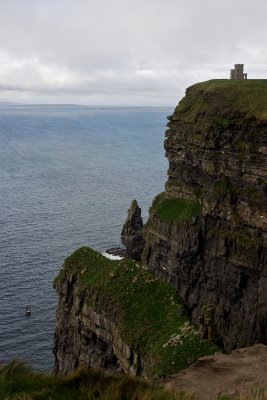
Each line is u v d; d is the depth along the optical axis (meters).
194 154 90.88
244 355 36.62
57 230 146.75
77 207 176.88
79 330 64.38
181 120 96.88
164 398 24.48
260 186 76.88
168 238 91.38
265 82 88.62
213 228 83.31
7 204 178.88
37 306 99.81
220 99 88.69
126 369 54.12
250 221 77.56
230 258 79.25
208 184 87.25
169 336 51.44
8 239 136.50
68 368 66.81
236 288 78.88
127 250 116.12
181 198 95.50
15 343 88.06
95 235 143.12
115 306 59.03
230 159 81.88
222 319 80.88
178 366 46.12
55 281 70.94
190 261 86.50
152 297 58.28
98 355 61.16
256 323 74.94
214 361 35.66
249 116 80.50
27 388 24.78
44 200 187.25
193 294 87.19
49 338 89.69
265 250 74.38
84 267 67.94
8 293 104.44
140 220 116.00
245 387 30.56
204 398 29.72
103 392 24.83
